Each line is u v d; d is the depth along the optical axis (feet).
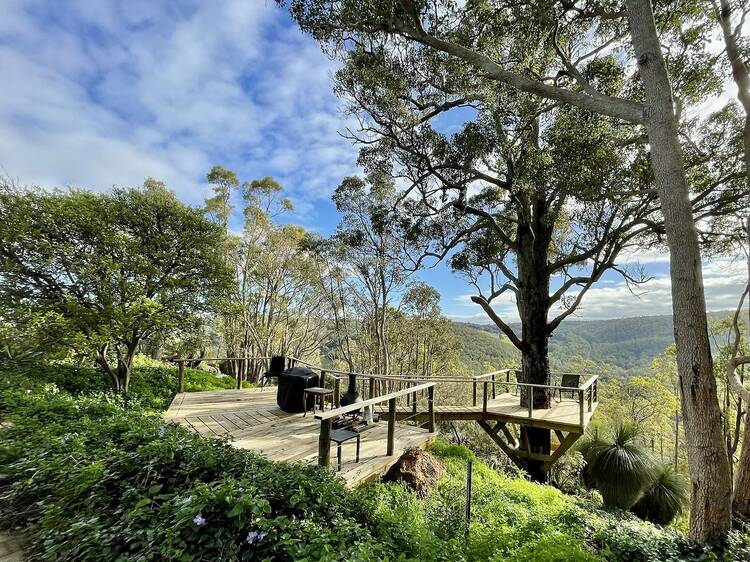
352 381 19.31
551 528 9.95
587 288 25.88
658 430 64.85
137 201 25.81
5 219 20.53
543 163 20.17
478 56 14.12
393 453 14.37
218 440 9.96
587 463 22.71
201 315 28.02
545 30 16.14
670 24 17.08
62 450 9.27
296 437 15.64
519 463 24.97
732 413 38.63
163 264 26.08
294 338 68.59
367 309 58.65
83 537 6.20
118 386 23.58
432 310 63.36
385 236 44.83
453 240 30.17
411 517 9.94
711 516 9.87
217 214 55.21
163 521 6.13
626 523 11.75
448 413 25.82
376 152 26.20
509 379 39.22
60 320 20.11
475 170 24.36
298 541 5.52
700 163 20.44
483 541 8.55
